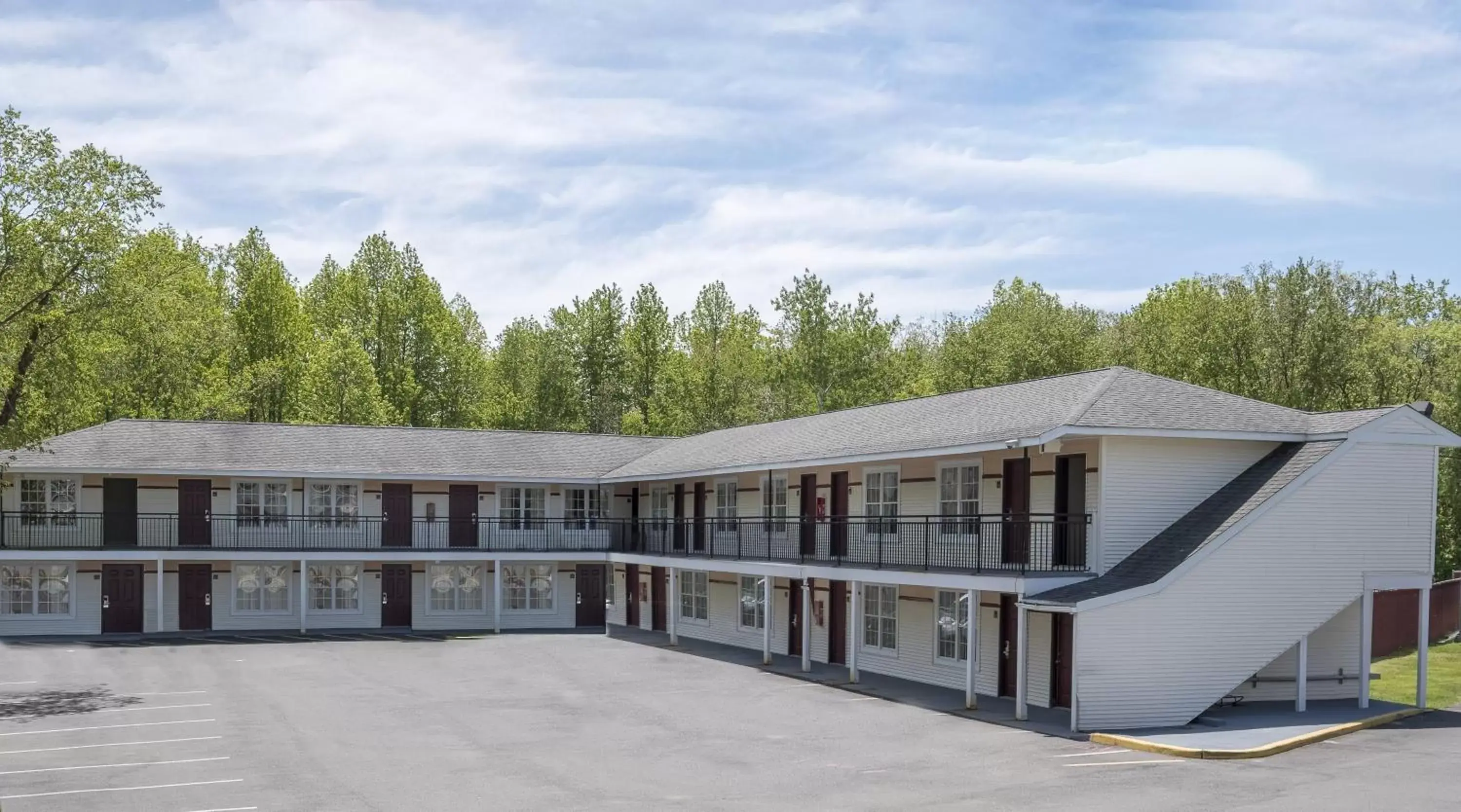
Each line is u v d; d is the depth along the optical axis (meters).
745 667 32.09
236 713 24.23
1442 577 42.03
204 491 40.47
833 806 16.08
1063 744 20.69
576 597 44.56
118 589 39.81
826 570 29.88
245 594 41.12
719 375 65.94
